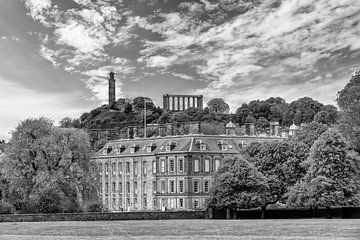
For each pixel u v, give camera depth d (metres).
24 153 103.38
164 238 49.84
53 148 104.69
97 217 98.06
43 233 60.66
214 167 150.38
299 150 112.94
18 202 104.12
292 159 111.50
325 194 98.75
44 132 106.88
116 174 166.25
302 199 101.12
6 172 102.88
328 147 100.12
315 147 101.56
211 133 197.25
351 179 100.38
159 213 103.19
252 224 74.38
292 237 49.34
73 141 107.56
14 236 56.09
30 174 104.00
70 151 106.62
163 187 153.38
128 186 162.62
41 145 104.44
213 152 150.38
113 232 59.78
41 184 101.62
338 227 62.88
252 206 106.12
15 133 105.12
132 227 69.38
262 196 107.12
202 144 150.50
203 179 149.25
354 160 101.19
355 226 64.75
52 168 105.31
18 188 102.44
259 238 48.78
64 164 105.31
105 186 168.75
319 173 100.56
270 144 114.06
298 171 111.50
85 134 110.44
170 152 152.25
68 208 102.62
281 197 111.31
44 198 100.94
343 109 111.25
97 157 171.12
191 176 148.50
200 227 67.50
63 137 107.19
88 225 76.38
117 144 170.38
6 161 103.75
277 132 179.75
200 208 141.25
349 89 110.88
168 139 157.75
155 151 157.12
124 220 97.88
